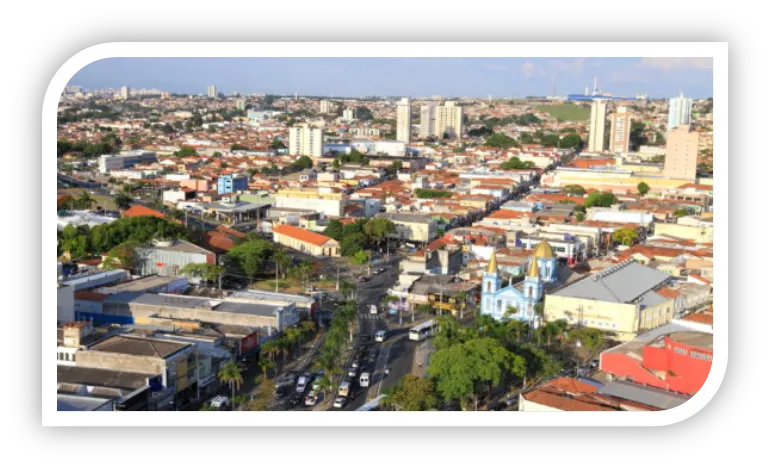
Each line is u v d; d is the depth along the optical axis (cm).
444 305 13250
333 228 19612
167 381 9100
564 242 17438
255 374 10431
